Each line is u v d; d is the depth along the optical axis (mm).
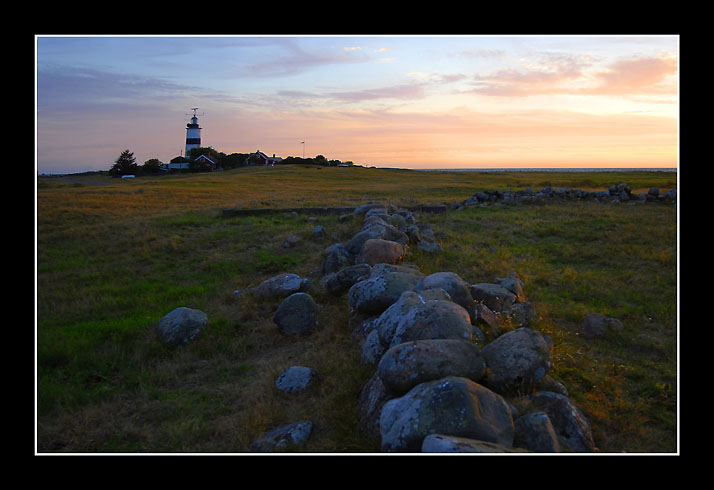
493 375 4129
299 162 106875
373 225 10414
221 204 23719
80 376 5516
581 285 8797
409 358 3803
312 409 4480
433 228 15180
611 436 3971
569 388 4652
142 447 4020
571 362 5312
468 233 14414
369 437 3834
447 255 10609
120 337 6566
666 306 7445
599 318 6625
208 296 8633
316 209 18516
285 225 15484
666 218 16031
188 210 20203
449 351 3820
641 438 3947
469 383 3289
